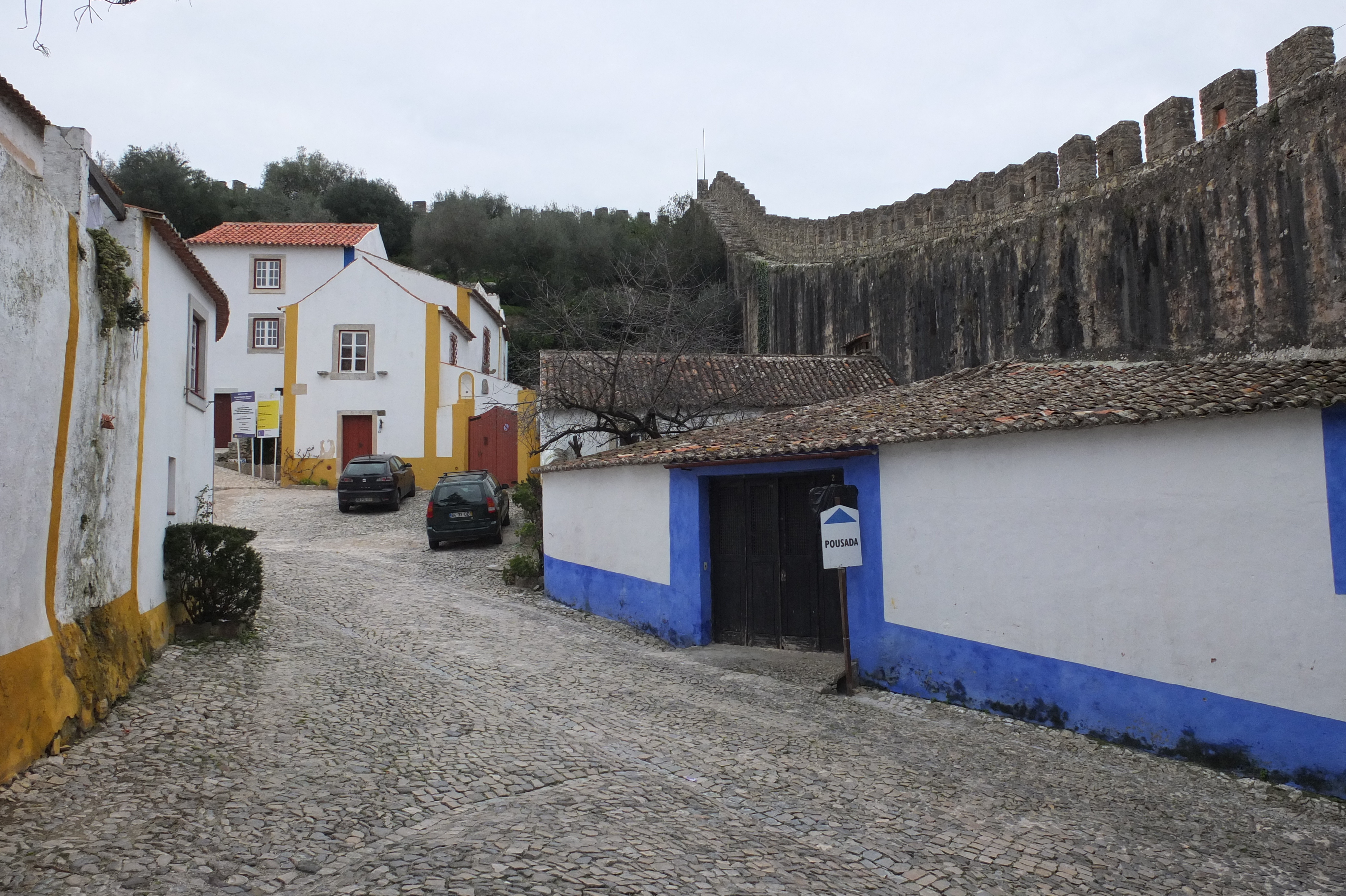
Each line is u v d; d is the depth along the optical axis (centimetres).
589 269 4572
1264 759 607
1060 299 1630
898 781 619
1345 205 1015
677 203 5081
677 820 528
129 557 763
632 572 1252
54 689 571
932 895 448
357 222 5200
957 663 830
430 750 637
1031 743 709
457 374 2944
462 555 1811
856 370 2239
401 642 1023
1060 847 511
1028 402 854
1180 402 671
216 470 3069
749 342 3397
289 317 2848
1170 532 666
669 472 1171
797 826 531
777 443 980
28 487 543
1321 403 569
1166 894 459
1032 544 765
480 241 4753
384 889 414
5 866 420
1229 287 1217
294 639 995
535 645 1066
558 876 433
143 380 802
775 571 1056
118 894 404
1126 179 1457
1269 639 606
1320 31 1091
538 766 616
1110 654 704
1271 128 1134
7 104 748
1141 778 624
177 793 527
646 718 763
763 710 812
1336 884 475
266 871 436
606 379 1898
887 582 909
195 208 4562
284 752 614
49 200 571
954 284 2012
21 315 527
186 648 888
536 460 2350
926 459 867
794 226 3073
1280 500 603
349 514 2341
